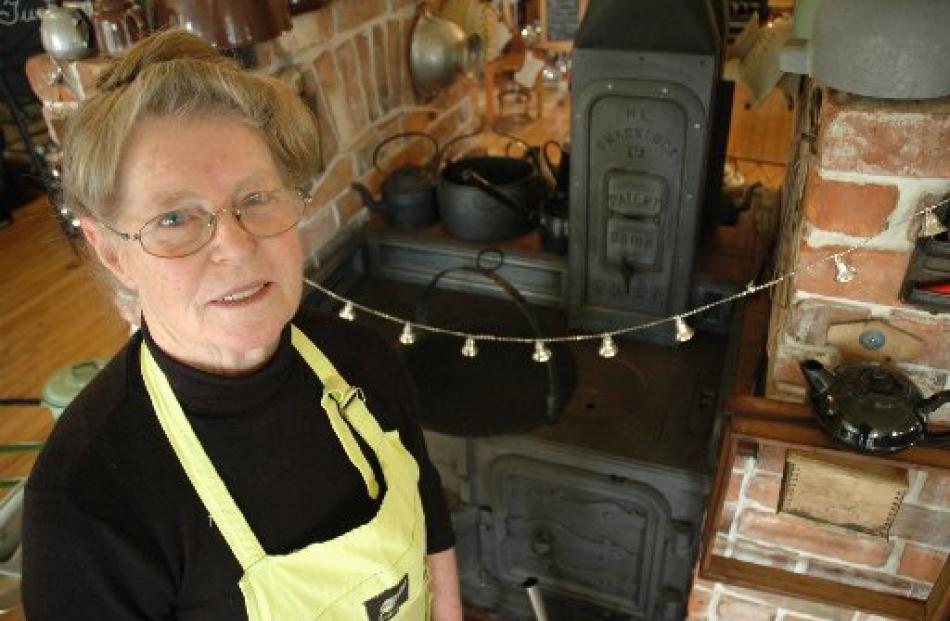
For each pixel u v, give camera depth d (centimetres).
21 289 321
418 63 216
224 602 80
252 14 137
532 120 368
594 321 183
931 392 116
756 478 134
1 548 137
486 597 195
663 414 162
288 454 84
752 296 162
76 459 72
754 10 217
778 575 137
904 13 88
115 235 70
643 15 144
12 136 406
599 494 161
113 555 72
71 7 144
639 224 166
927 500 123
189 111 67
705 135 150
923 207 100
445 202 194
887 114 96
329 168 192
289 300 77
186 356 77
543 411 165
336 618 88
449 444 166
